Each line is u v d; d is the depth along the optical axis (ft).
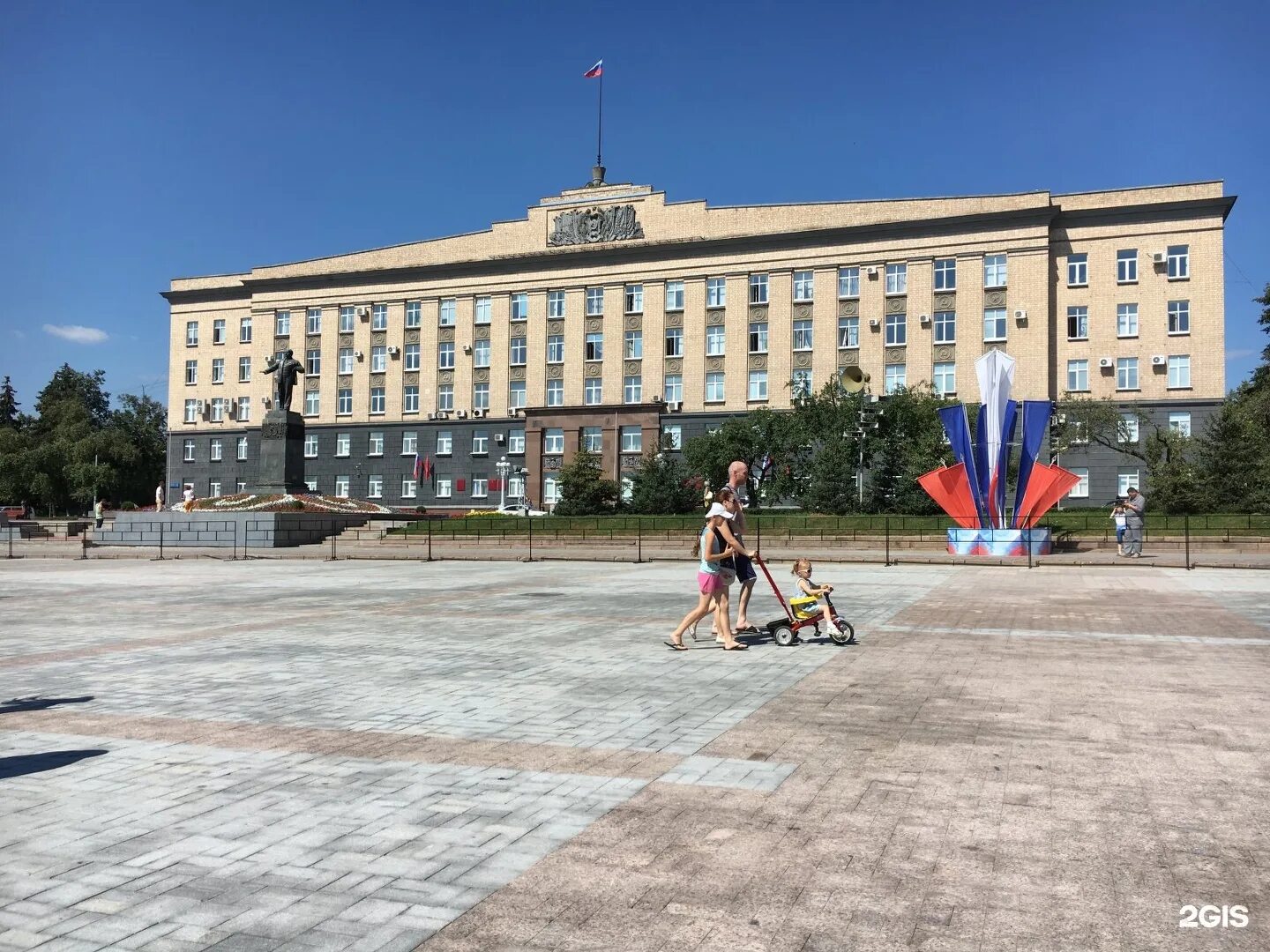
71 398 326.24
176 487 254.47
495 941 12.32
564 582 73.87
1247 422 145.18
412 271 231.50
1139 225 183.21
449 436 226.79
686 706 26.32
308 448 238.07
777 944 12.16
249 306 252.42
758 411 171.32
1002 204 189.06
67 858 15.23
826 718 24.64
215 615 50.57
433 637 41.01
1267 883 13.96
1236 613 48.21
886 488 144.56
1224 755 20.67
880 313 196.24
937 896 13.57
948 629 42.04
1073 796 17.92
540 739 22.77
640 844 15.61
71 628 45.01
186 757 21.27
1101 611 49.42
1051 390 185.88
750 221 206.59
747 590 40.01
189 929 12.69
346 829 16.42
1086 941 12.20
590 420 211.41
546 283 221.66
